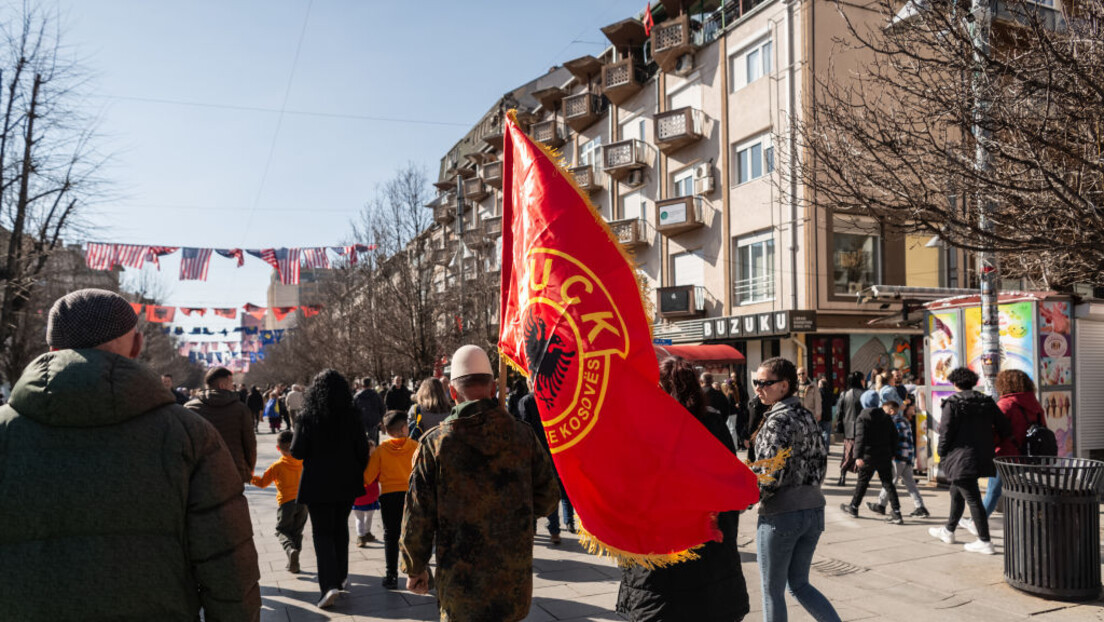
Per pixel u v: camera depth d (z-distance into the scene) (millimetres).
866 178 6426
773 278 20875
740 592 3254
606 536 3139
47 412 1763
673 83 25438
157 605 1798
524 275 3555
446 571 3061
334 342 32281
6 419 1803
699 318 23672
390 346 23172
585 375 3236
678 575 3123
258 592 2002
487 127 44906
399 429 5922
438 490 3109
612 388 3180
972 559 6457
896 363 20875
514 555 3102
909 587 5656
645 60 27891
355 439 5469
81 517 1739
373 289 24422
